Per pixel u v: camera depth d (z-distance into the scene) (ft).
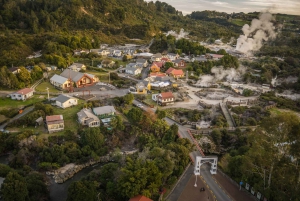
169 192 228.84
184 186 237.86
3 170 242.37
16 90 423.64
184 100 437.99
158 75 525.34
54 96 411.95
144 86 460.14
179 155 261.44
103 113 353.92
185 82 526.57
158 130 328.49
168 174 230.89
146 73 560.61
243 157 239.30
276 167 208.33
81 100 398.83
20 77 435.53
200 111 394.11
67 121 344.08
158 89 472.44
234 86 514.68
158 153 247.29
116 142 321.32
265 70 598.34
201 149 323.78
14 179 205.87
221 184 242.17
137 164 222.28
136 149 317.22
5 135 308.81
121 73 551.59
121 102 400.47
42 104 357.41
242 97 469.98
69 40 642.22
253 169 231.30
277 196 203.21
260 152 207.51
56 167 276.62
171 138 314.14
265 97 464.24
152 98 430.61
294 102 464.24
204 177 250.98
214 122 372.79
